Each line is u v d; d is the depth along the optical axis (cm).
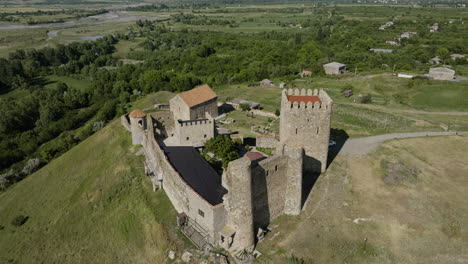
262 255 4909
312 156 6775
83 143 10112
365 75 17138
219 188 5456
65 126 13900
